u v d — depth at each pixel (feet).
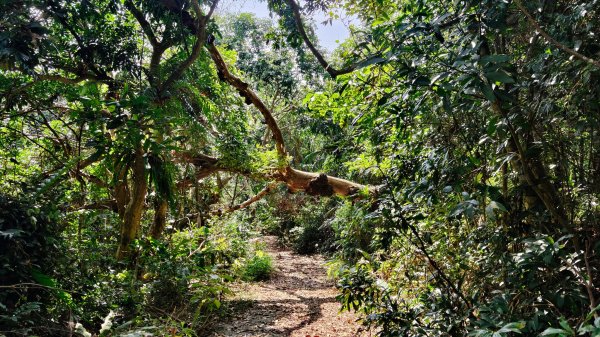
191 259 19.10
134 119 11.14
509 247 7.95
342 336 16.20
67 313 11.46
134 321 13.08
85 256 14.66
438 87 5.84
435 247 10.50
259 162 22.84
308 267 35.58
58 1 10.94
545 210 7.39
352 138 13.41
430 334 7.84
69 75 15.78
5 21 9.43
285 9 11.28
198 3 12.16
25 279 10.43
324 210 45.06
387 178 10.19
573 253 6.82
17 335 9.27
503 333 5.33
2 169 14.26
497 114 7.19
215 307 17.76
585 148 7.49
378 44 8.59
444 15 6.44
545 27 7.07
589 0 6.45
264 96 45.39
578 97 6.23
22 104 13.48
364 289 9.25
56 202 12.50
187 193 27.04
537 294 6.52
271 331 16.99
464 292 9.02
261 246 34.50
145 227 21.76
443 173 8.27
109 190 18.58
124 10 15.15
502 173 8.62
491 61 4.99
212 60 20.17
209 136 21.17
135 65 14.71
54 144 17.02
